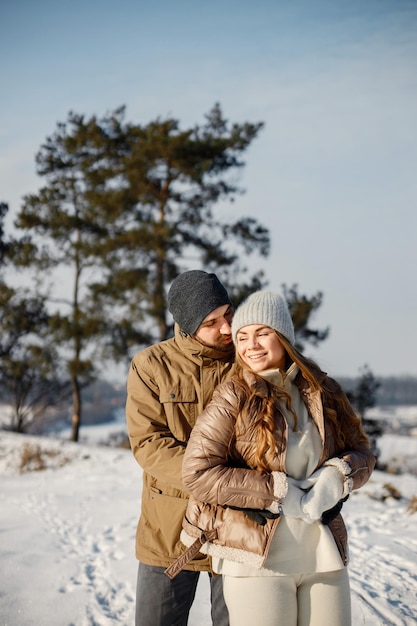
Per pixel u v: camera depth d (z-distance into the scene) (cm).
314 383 242
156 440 260
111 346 2270
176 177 2359
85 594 461
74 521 742
